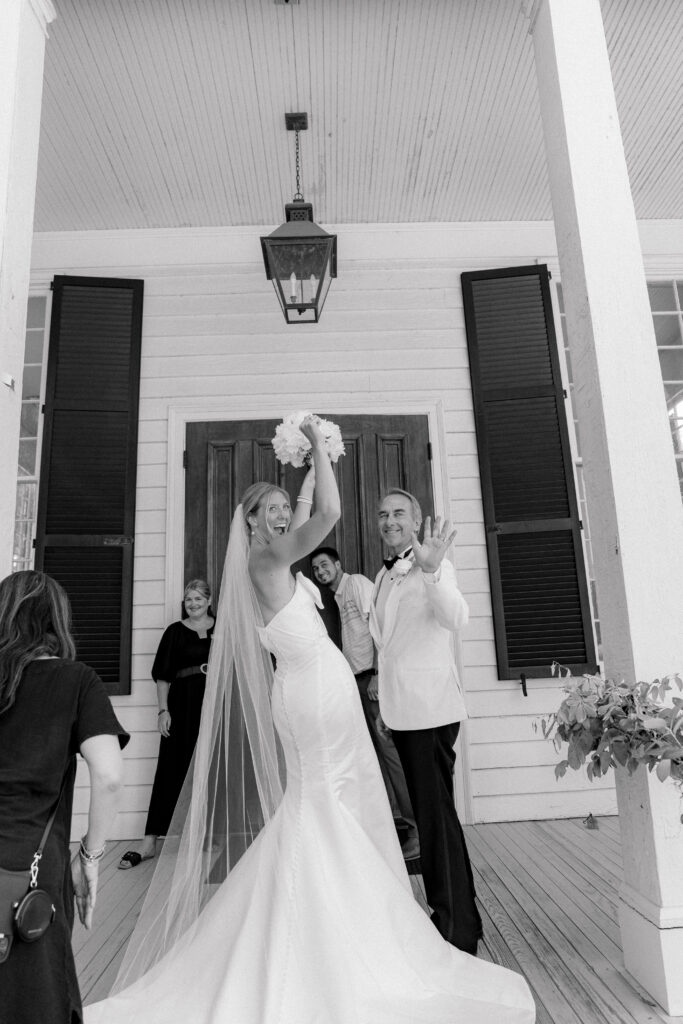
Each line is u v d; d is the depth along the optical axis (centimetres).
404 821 398
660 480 248
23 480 496
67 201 482
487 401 486
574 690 231
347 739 224
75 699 142
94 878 139
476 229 521
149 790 440
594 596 496
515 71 386
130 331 490
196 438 484
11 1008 119
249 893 207
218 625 242
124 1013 193
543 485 471
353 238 516
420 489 481
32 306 523
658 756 212
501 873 346
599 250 264
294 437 235
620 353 257
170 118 412
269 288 508
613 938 265
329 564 433
